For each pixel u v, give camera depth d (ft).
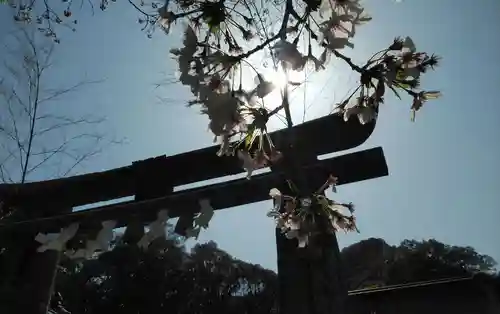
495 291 10.23
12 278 9.73
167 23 4.18
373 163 7.91
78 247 7.41
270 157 4.13
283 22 3.83
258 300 59.82
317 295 6.68
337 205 4.97
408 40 3.80
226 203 8.81
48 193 11.48
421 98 3.73
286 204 5.05
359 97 4.15
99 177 11.44
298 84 3.79
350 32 3.67
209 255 64.44
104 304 49.16
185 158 10.69
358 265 39.27
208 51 4.05
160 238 6.07
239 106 3.79
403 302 10.45
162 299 53.31
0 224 10.19
